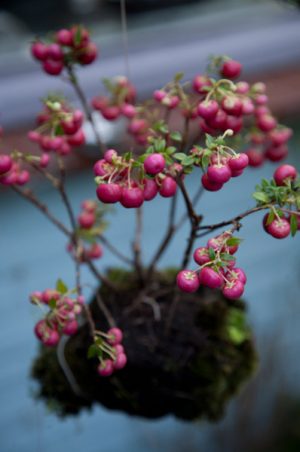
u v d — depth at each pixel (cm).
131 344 58
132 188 44
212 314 61
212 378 58
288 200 46
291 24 137
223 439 105
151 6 130
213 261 43
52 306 51
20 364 126
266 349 115
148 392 58
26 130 114
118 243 137
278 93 128
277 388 112
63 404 61
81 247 61
